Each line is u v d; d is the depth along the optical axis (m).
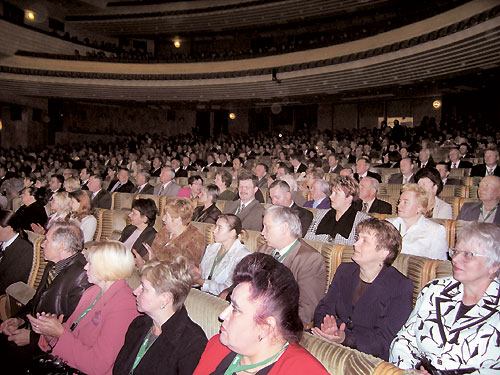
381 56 16.08
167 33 26.16
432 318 2.01
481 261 1.89
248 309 1.49
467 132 15.11
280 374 1.46
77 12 25.00
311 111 24.77
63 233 3.12
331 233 3.82
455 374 1.88
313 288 2.79
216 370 1.68
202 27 25.19
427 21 14.38
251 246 3.88
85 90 22.67
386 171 9.34
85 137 25.16
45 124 23.95
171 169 7.66
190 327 2.04
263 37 25.94
